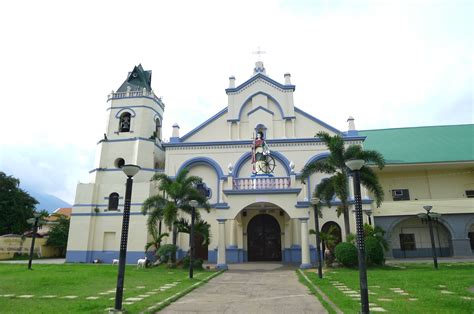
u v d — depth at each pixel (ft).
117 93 112.06
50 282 48.75
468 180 101.60
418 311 28.91
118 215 97.19
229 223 90.22
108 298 36.52
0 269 69.41
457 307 30.32
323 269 65.72
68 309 30.30
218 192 92.84
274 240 90.22
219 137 99.76
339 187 66.18
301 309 32.07
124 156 104.83
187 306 33.53
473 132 112.57
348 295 37.73
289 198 72.79
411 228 98.07
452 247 91.56
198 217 77.41
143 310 30.32
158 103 116.98
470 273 54.03
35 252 125.39
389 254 92.99
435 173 103.30
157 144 111.04
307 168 71.15
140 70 120.67
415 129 119.75
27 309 30.32
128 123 109.70
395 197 102.89
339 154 69.41
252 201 73.31
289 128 98.22
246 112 101.24
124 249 31.19
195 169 97.19
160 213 77.10
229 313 30.45
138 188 97.91
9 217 129.29
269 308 32.55
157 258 77.30
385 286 43.34
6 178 134.41
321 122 97.55
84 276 56.54
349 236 67.41
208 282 51.96
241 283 50.90
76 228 96.68
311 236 87.66
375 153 68.64
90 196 98.78
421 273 55.31
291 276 59.06
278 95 101.09
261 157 82.64
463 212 91.97
